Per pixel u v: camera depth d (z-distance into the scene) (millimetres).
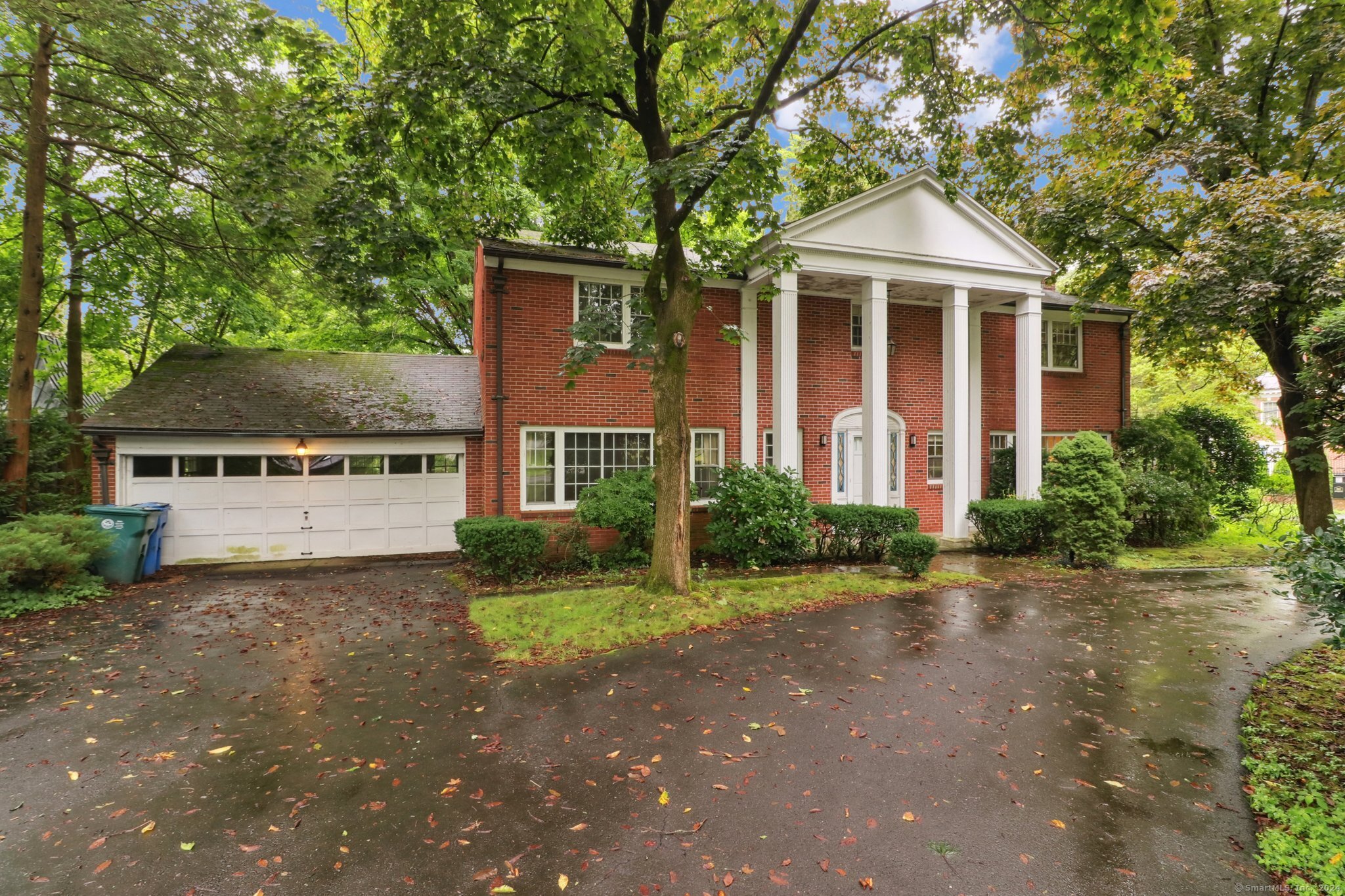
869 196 10766
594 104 7191
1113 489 9492
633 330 8195
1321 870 2619
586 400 10680
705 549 10359
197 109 10148
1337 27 9977
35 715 4332
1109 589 8109
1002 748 3793
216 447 10148
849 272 10789
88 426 9398
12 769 3582
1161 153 10945
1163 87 10047
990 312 13500
